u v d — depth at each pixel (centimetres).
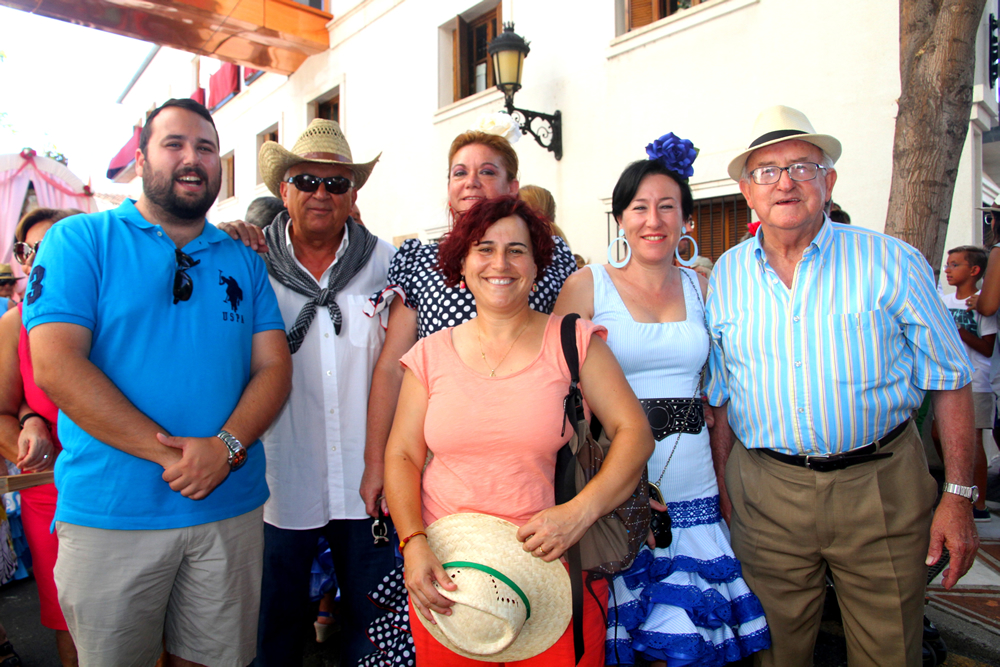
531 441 154
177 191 172
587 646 164
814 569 194
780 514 192
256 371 191
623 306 203
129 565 163
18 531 386
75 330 156
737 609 194
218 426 174
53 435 233
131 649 168
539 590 150
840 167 425
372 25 841
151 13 816
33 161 733
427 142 761
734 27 474
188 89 1390
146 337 167
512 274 159
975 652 265
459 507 157
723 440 225
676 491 197
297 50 928
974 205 418
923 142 276
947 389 182
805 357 186
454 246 166
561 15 600
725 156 480
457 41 729
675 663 178
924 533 184
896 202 286
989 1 427
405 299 213
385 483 165
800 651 199
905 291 179
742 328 197
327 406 223
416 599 149
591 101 577
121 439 156
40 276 159
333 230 226
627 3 557
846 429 183
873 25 408
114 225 172
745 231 488
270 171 227
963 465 180
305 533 221
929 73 273
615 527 169
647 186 198
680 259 227
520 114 644
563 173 605
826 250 186
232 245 196
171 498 166
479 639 141
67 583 163
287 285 224
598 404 163
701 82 495
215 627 177
